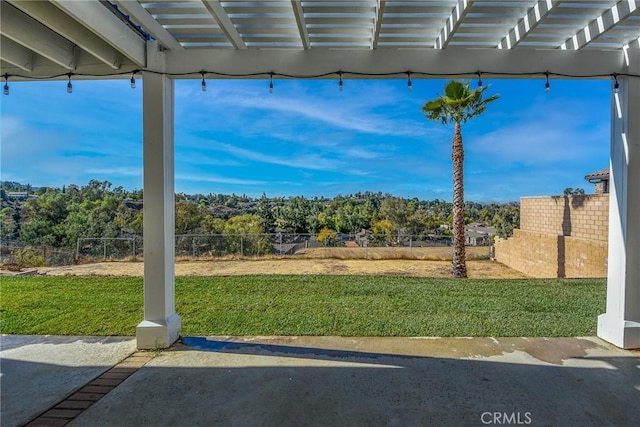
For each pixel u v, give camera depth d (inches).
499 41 115.1
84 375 96.7
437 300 177.2
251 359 107.1
